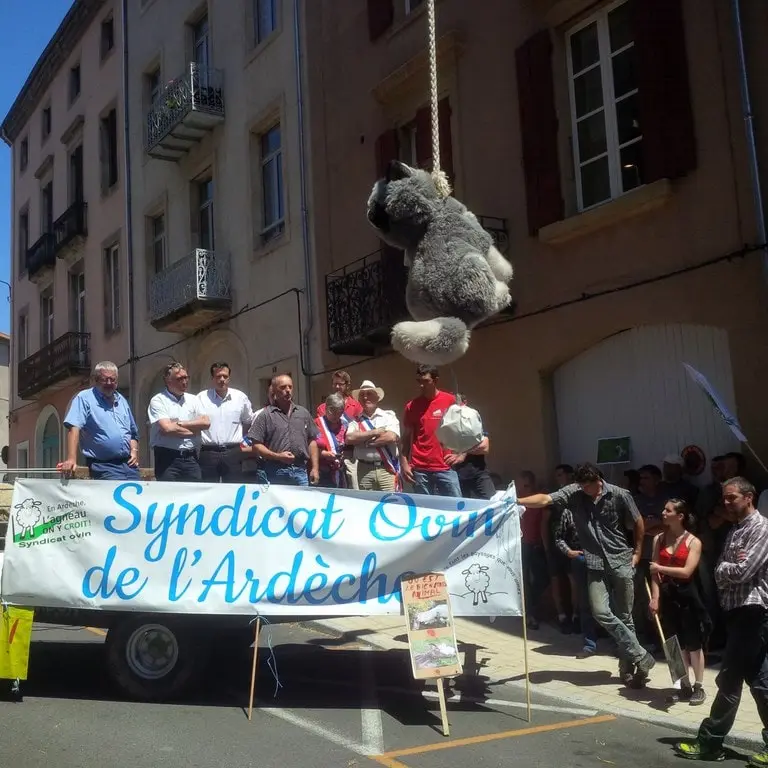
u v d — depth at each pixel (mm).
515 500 5637
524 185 9391
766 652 4719
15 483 5891
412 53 11062
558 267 9000
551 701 6027
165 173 17344
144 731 5160
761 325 7051
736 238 7266
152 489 5855
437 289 4121
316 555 5684
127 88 18953
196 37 16766
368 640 7801
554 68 9125
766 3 7113
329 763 4660
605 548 6395
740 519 4863
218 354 15586
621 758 4879
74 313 22016
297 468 7172
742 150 7230
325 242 12523
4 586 5785
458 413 5266
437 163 4430
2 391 35750
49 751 4777
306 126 13086
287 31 13641
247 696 6012
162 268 17547
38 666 6848
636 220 8172
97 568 5770
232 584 5676
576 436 9047
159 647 5891
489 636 8133
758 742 5000
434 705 5867
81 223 20984
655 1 7879
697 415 7805
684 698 5992
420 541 5629
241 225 14672
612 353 8688
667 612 6090
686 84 7691
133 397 18047
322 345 12422
